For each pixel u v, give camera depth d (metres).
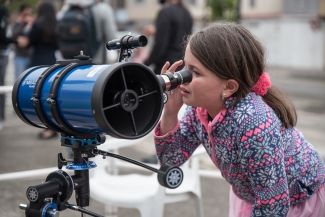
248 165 1.47
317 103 8.61
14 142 5.30
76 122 1.16
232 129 1.49
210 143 1.63
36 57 5.39
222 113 1.50
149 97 1.21
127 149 5.01
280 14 18.72
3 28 5.21
